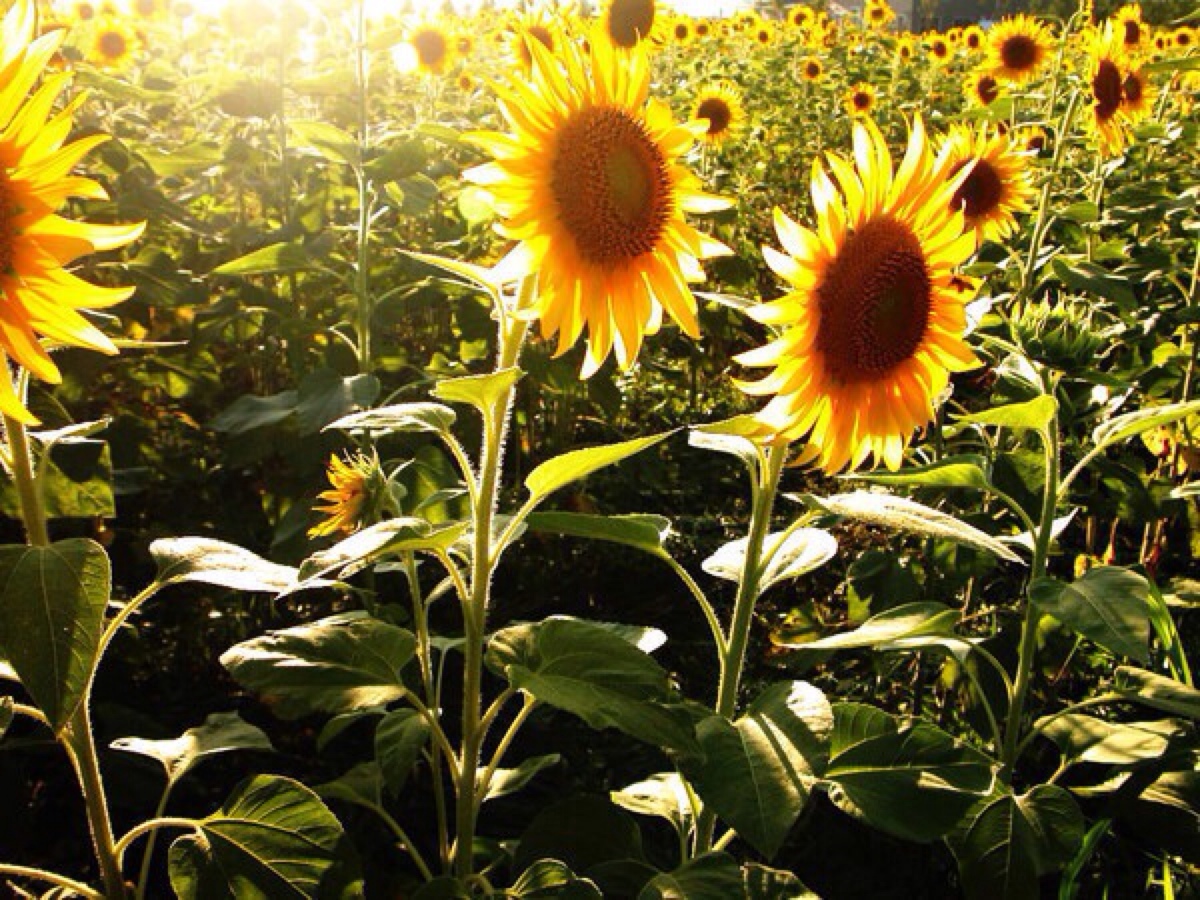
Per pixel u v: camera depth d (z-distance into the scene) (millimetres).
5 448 811
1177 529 2006
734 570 979
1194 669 1553
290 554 1415
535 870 879
